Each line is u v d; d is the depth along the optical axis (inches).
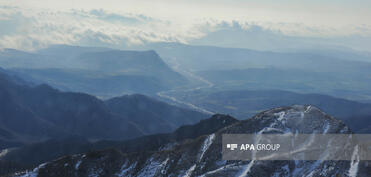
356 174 6343.5
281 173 6589.6
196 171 6968.5
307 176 6466.5
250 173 6579.7
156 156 7632.9
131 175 7411.4
